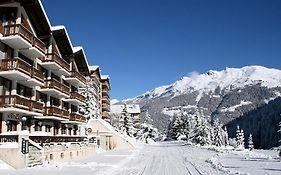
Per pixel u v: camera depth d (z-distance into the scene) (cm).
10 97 3297
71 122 5156
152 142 11588
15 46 3578
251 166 3048
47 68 4609
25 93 3947
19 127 3656
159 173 2509
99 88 10812
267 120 14762
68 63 5250
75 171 2603
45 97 4619
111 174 2436
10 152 2683
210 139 9206
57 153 3638
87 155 4759
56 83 4553
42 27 4278
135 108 15088
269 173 2481
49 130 4719
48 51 4569
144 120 13300
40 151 3102
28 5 3781
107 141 7069
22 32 3428
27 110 3562
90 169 2766
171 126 15650
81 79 5650
